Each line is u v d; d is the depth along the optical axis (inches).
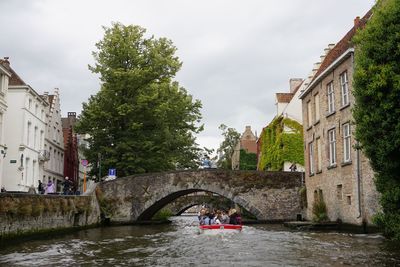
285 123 1546.5
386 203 503.2
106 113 1406.3
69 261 506.0
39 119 1609.3
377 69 492.1
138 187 1320.1
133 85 1437.0
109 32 1482.5
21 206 699.4
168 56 1512.1
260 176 1296.8
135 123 1376.7
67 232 930.1
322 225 912.9
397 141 463.8
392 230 504.4
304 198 1227.9
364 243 622.5
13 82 1455.5
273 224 1192.2
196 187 1302.9
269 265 443.8
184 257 524.4
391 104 473.1
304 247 585.9
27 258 531.8
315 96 1098.1
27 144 1486.2
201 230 930.7
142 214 1325.0
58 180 1927.9
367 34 508.7
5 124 1430.9
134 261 500.4
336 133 935.0
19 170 1416.1
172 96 1497.3
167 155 1476.4
